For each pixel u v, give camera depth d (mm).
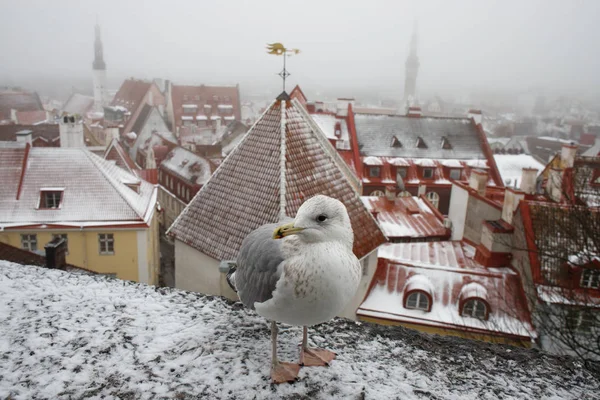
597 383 4730
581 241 20219
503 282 21391
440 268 22203
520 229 21766
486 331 19062
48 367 4273
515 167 54438
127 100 111125
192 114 102438
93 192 29984
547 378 4727
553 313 18109
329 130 50969
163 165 52250
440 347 5172
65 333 4770
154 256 34281
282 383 4234
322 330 5312
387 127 52156
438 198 49062
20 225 28016
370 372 4531
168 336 4859
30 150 30781
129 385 4109
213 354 4598
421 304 20516
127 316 5176
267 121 19953
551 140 112750
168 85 109062
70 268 20391
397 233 28703
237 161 20031
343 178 20328
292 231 4156
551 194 29719
